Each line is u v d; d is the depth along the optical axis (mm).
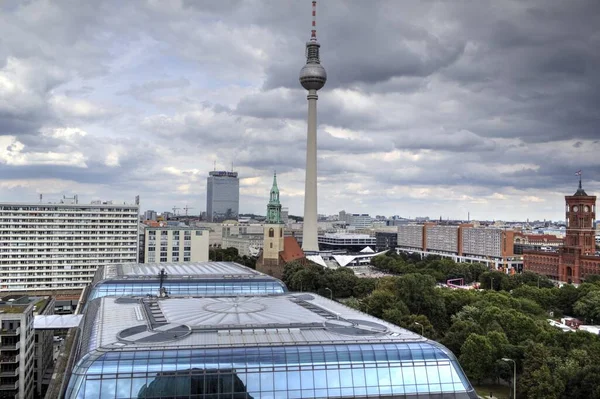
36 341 176750
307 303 140250
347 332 103125
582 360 149750
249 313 121812
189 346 90750
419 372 95812
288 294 161500
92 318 122125
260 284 193375
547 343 172250
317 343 94938
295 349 93000
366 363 94500
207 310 125000
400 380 94562
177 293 187250
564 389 141625
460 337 177750
